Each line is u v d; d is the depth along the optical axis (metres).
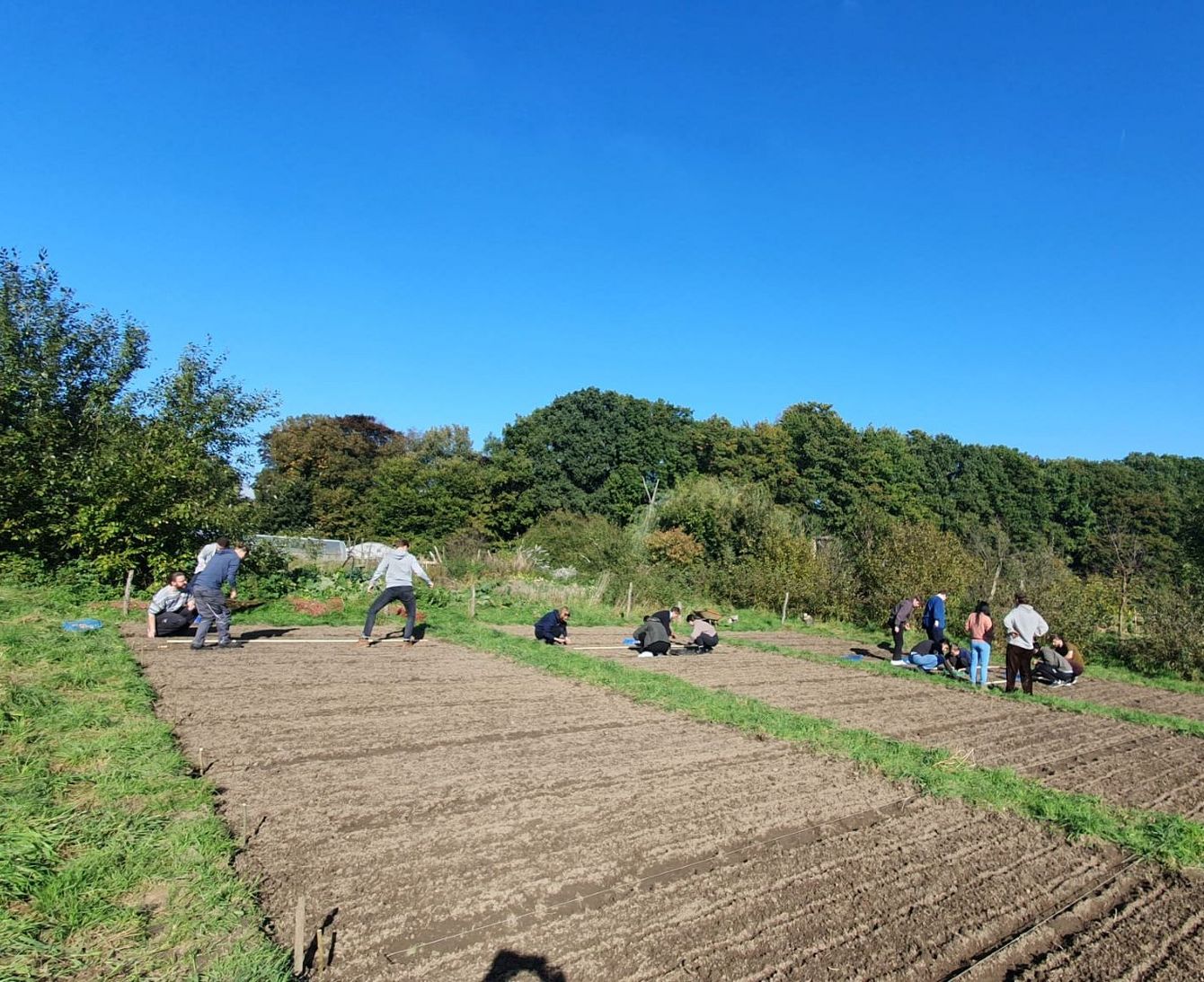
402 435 70.19
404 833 5.50
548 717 9.12
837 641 19.70
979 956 4.36
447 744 7.77
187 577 15.09
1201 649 17.50
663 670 13.29
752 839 5.79
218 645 12.02
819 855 5.58
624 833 5.73
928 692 12.95
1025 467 56.72
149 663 10.48
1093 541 51.53
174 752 6.61
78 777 5.94
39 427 15.24
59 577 14.35
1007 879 5.39
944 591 21.53
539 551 31.89
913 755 8.33
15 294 16.20
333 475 56.97
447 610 18.33
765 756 8.00
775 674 13.74
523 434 54.81
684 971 4.00
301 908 3.74
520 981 3.82
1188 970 4.34
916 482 54.16
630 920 4.48
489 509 49.31
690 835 5.78
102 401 16.92
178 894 4.38
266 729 7.84
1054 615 19.98
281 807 5.82
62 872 4.45
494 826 5.72
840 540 26.92
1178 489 63.47
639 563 28.03
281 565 18.12
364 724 8.27
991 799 6.96
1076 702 12.66
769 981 3.96
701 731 8.84
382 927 4.23
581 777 6.95
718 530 31.44
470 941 4.16
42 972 3.61
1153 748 9.77
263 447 57.78
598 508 52.66
